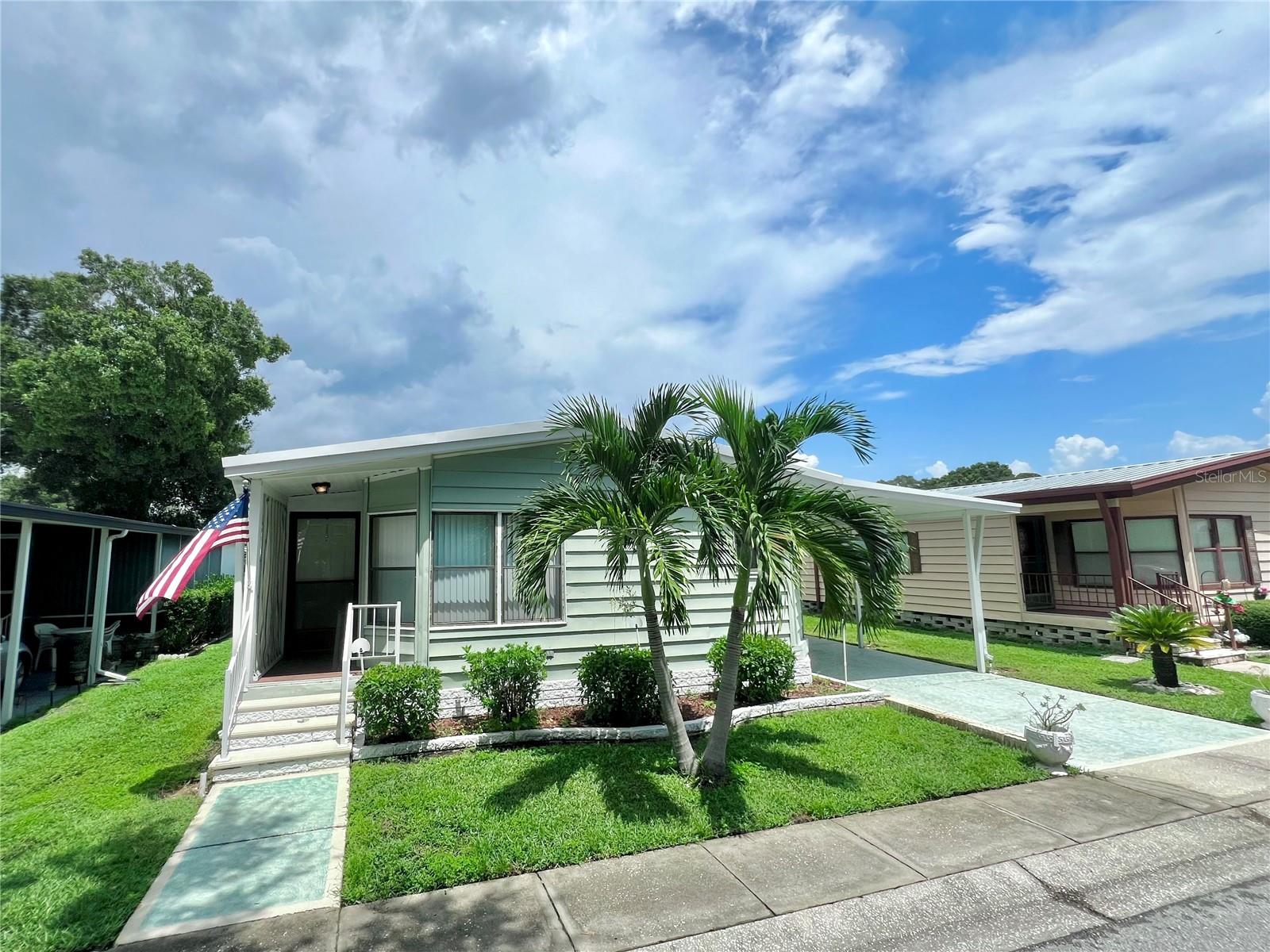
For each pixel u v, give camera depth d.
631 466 6.12
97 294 21.28
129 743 7.14
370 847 4.48
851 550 5.68
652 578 6.07
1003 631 14.77
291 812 5.21
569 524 5.65
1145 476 12.91
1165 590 13.23
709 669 9.01
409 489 8.16
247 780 5.95
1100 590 14.16
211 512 24.06
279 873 4.22
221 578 17.05
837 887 3.96
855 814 5.10
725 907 3.75
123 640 12.16
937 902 3.79
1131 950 3.30
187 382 19.11
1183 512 13.26
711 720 7.32
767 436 5.89
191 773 6.19
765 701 8.30
